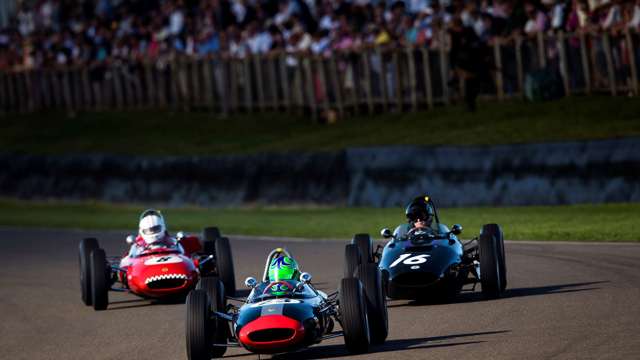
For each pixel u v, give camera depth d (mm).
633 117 100125
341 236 85000
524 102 113750
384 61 123125
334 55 127062
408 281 49312
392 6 123562
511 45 114812
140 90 151000
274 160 105938
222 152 119938
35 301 61906
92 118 151500
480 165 93312
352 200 100750
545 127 102250
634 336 39656
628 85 107500
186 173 112375
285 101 135375
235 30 138750
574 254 66812
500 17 115000
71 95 158625
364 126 120125
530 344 39594
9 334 51906
